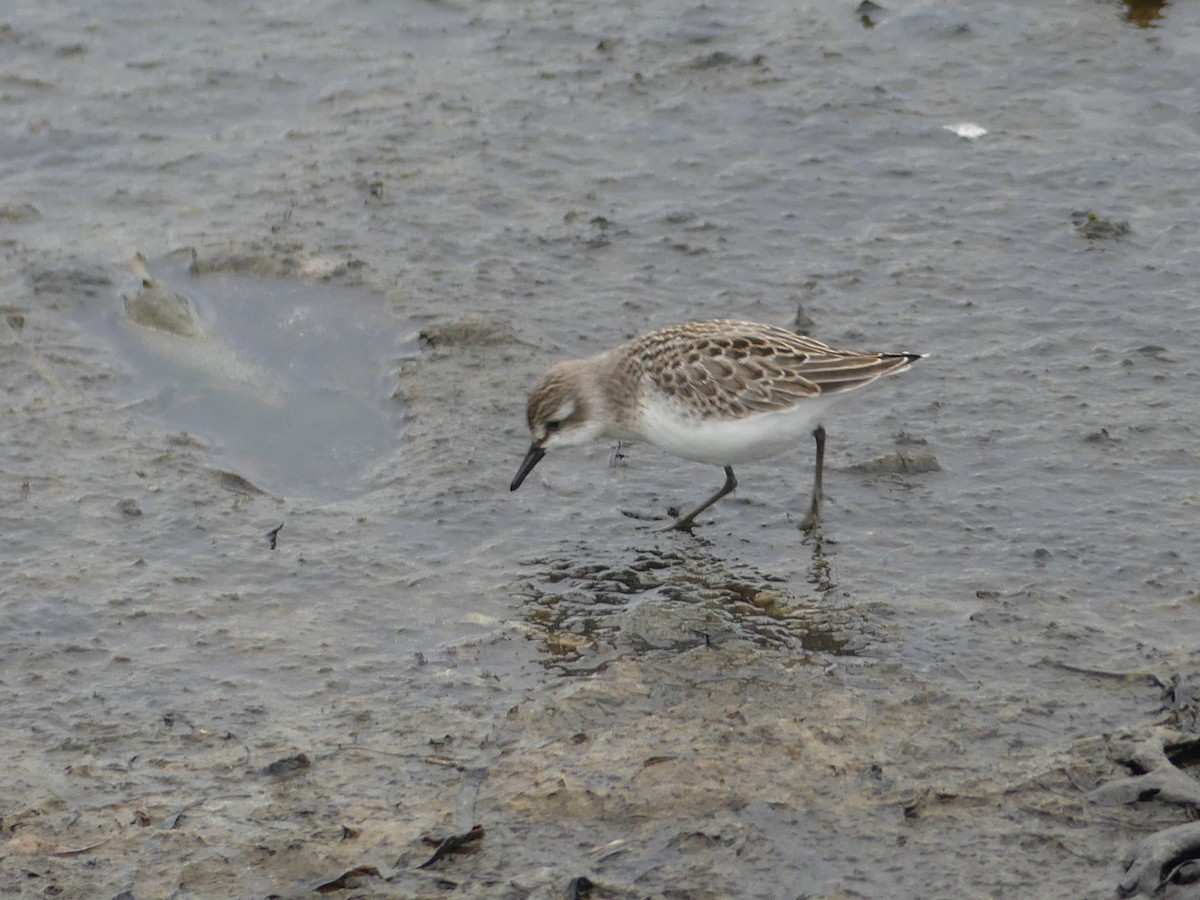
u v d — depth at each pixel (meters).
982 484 12.27
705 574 11.38
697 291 15.20
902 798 8.89
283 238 16.09
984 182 16.81
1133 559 11.16
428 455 13.00
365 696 10.07
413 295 15.20
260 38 20.17
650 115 18.31
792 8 20.59
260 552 11.71
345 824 8.86
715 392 11.36
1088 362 13.80
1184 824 8.43
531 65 19.42
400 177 17.25
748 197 16.77
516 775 9.22
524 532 12.01
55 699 10.08
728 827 8.73
